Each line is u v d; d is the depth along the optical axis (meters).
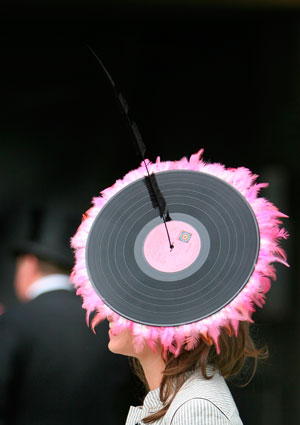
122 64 13.97
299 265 11.69
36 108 14.46
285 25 13.09
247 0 12.64
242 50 13.48
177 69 13.80
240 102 13.43
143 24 13.82
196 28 13.67
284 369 11.13
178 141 13.73
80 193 14.24
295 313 11.52
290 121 12.91
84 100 14.32
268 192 12.30
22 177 14.37
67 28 14.15
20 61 14.38
